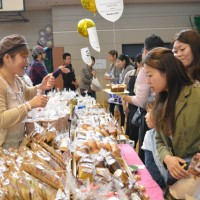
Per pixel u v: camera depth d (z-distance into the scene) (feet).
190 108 4.57
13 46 5.79
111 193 4.01
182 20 30.63
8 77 6.11
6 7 25.88
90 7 14.98
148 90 8.21
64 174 4.32
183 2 30.37
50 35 30.17
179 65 4.67
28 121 6.74
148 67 4.70
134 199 4.14
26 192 3.59
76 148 5.63
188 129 4.61
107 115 10.09
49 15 30.12
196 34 5.93
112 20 9.85
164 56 4.62
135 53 30.86
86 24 18.03
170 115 4.64
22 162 4.12
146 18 30.37
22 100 6.45
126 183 4.39
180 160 4.65
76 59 30.07
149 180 5.54
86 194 3.82
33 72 14.88
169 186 4.95
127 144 7.78
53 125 6.91
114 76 19.34
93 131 7.30
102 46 30.32
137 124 10.06
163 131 4.77
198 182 4.54
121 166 5.22
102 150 5.52
